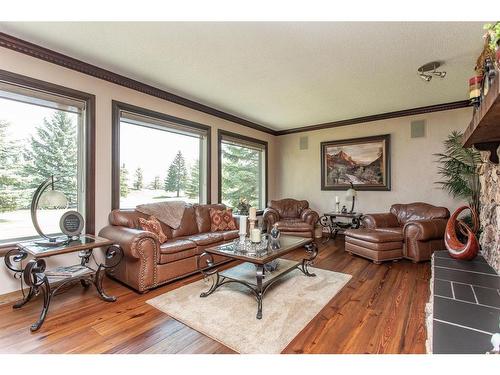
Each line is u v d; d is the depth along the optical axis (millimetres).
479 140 2223
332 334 1862
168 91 3805
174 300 2432
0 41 2383
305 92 3822
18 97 2586
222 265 3557
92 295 2547
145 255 2609
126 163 3547
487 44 1816
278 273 2658
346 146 5367
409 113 4656
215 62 2906
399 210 4457
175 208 3746
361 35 2354
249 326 1975
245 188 5727
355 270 3295
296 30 2283
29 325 1985
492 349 1171
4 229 2543
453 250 2646
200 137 4613
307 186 5961
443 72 3016
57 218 2904
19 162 2639
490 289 1858
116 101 3287
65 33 2365
